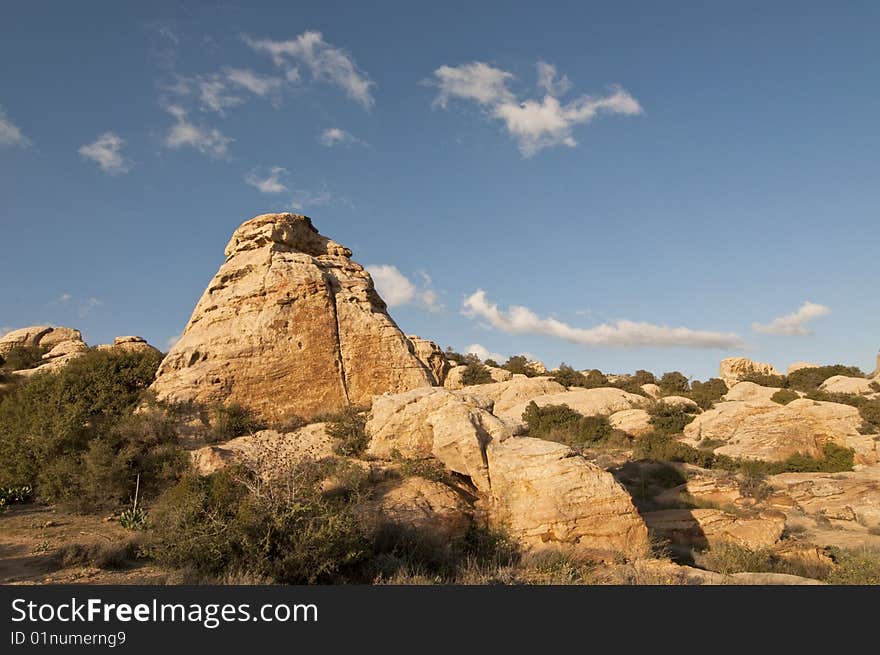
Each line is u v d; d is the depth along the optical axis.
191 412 23.50
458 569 13.33
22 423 21.91
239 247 30.00
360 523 13.50
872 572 14.43
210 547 11.77
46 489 17.78
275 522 12.13
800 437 37.09
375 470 18.14
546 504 15.66
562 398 49.62
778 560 17.34
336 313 28.20
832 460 34.75
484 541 15.19
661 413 46.06
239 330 26.31
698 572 13.96
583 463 16.47
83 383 23.72
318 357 26.88
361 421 21.91
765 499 26.27
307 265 28.84
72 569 11.68
